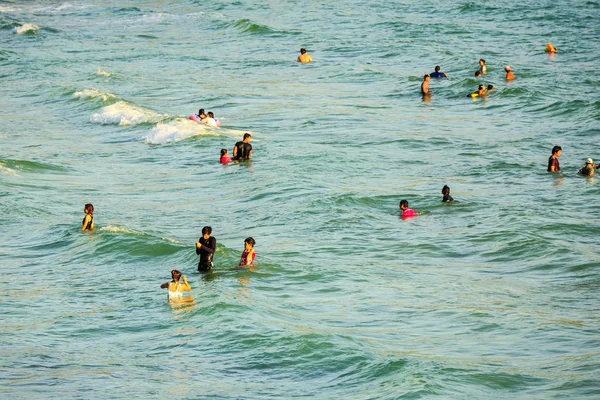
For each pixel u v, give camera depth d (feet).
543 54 508.94
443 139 328.29
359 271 190.08
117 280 188.24
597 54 503.61
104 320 162.30
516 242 206.39
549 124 351.87
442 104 397.19
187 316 161.68
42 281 188.75
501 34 585.22
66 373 136.26
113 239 211.82
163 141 335.26
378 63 500.74
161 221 236.02
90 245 211.20
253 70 490.49
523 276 185.88
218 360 140.56
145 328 156.97
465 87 423.23
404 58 513.04
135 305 170.40
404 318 159.94
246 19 640.17
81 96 414.82
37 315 166.20
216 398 124.77
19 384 131.54
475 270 191.01
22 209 247.70
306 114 378.53
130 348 147.43
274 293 175.83
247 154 301.84
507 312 161.79
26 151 323.37
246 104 402.72
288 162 294.46
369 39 579.48
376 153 307.78
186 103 407.85
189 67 503.61
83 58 538.47
